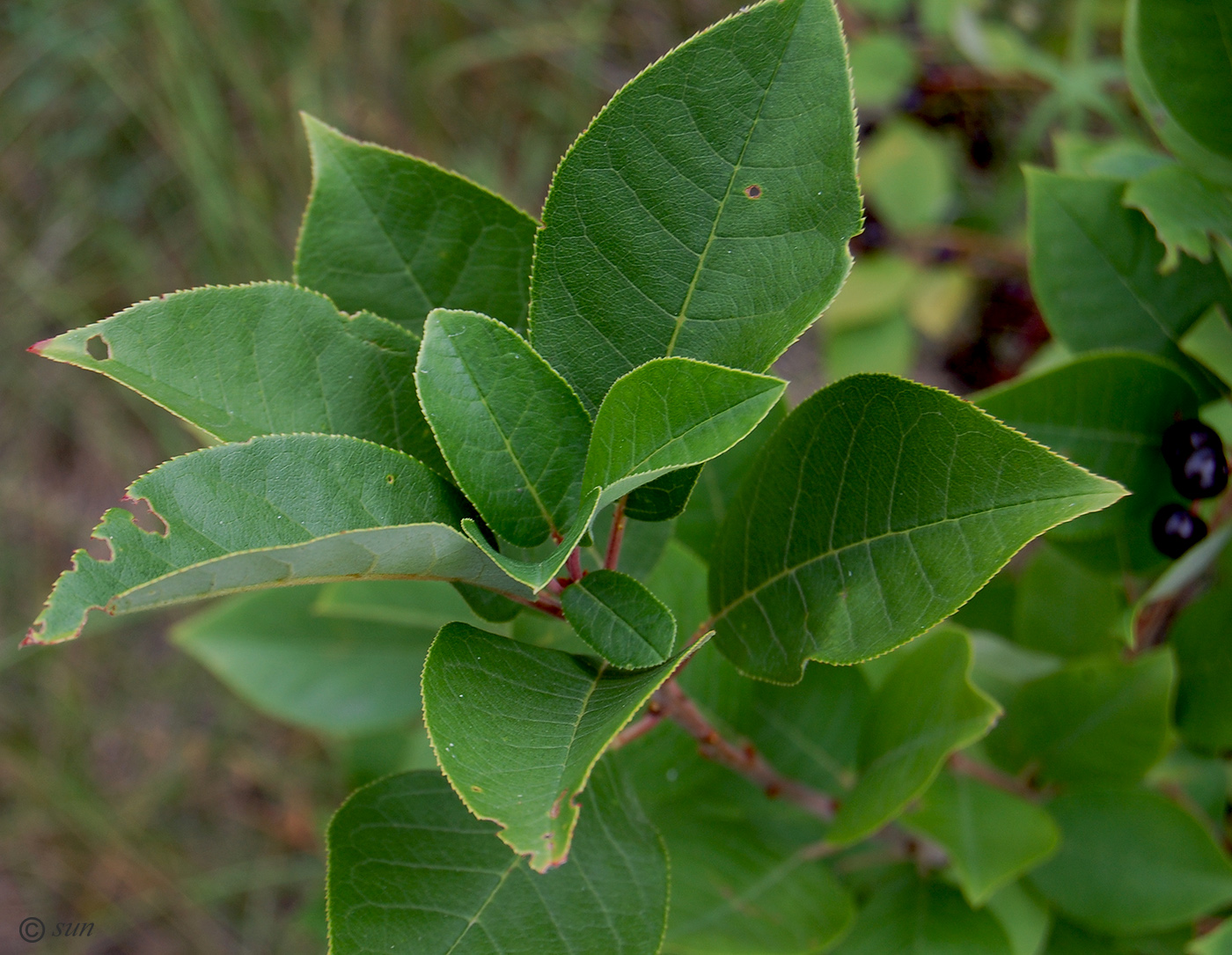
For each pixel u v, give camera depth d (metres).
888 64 0.82
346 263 0.36
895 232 0.81
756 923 0.40
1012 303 0.82
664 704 0.37
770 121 0.33
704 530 0.41
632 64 1.06
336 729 0.63
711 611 0.35
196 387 0.33
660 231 0.33
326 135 0.36
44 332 1.06
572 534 0.31
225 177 0.99
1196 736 0.43
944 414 0.32
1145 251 0.40
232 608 0.63
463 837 0.34
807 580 0.34
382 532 0.30
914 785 0.37
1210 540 0.40
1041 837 0.40
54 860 0.99
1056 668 0.45
